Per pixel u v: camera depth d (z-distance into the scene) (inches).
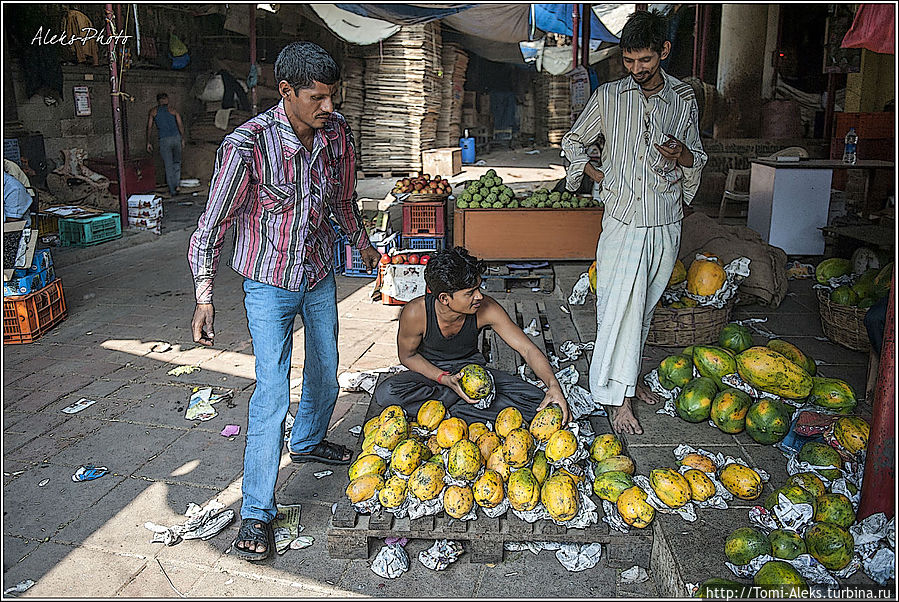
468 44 746.8
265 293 120.8
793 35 502.3
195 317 118.3
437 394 141.4
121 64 396.5
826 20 466.6
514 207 281.7
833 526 103.6
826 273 210.4
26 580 116.3
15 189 218.2
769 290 227.6
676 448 137.8
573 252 281.4
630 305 141.3
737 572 103.7
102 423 171.3
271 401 122.6
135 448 159.3
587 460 135.3
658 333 190.4
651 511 116.0
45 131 450.6
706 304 189.3
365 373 192.1
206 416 173.9
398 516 121.2
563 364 187.9
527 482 117.1
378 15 435.2
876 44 187.6
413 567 120.1
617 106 138.9
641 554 119.5
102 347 222.7
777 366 142.5
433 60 639.8
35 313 227.8
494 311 141.2
